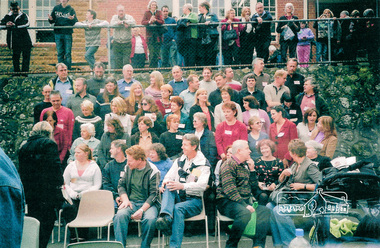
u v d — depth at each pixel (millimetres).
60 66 7539
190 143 5477
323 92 8641
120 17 8359
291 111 7344
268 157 5859
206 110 6727
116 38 8250
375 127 8547
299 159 5594
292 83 7672
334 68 8727
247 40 8500
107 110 7039
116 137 6289
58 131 6719
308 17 10203
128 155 5457
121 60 8328
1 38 8711
